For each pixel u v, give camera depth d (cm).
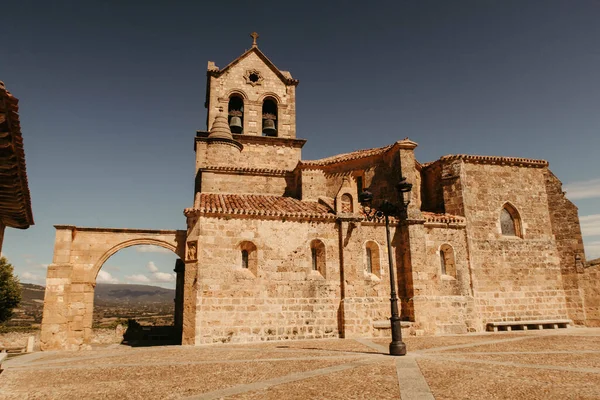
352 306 2097
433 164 2698
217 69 3192
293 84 3328
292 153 3141
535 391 870
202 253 1966
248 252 2067
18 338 3022
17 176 764
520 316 2425
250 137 3062
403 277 2261
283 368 1194
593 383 940
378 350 1557
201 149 2894
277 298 2027
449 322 2216
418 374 1060
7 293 3812
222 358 1433
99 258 2108
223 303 1944
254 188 2806
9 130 617
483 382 958
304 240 2136
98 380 1108
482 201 2552
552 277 2545
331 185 2762
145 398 881
